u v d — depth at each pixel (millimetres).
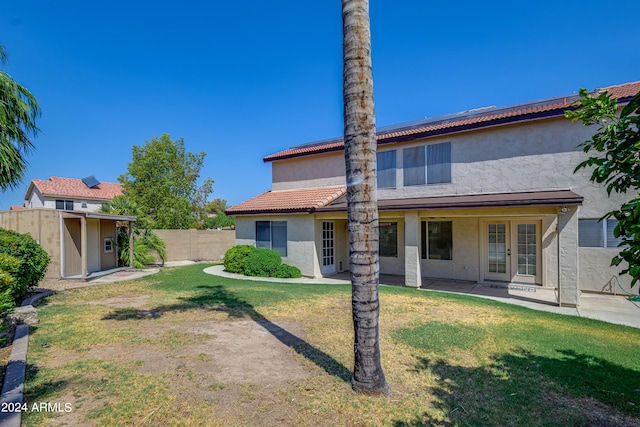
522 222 13484
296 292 11375
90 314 8312
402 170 14664
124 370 5027
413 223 12453
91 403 4070
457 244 14531
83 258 13820
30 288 10195
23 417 3725
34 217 14023
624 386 4637
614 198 11188
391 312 8711
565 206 9820
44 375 4789
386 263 16312
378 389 4383
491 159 12781
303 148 19984
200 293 11219
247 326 7414
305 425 3695
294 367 5238
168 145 32562
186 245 24828
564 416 3910
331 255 16703
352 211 4430
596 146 3779
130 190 30844
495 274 13930
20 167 7141
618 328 7508
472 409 4047
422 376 4969
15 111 6984
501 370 5180
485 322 7824
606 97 3855
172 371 5027
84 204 33844
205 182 41469
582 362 5492
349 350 5973
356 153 4375
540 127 12016
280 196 18312
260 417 3838
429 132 13648
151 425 3658
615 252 11359
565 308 9586
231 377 4859
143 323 7570
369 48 4457
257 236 17609
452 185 13484
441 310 8961
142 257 19000
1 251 8078
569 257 9781
